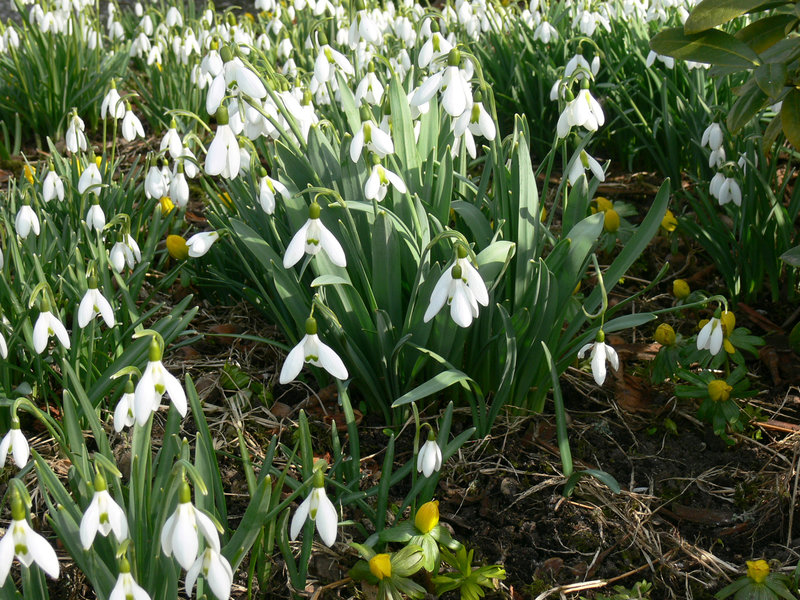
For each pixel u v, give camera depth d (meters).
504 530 0.55
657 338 0.64
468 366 0.62
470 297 0.48
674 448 0.62
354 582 0.51
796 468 0.58
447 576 0.50
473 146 0.60
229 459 0.60
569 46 1.07
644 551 0.54
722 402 0.60
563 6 1.16
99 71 1.17
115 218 0.63
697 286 0.79
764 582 0.48
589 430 0.63
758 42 0.63
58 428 0.56
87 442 0.61
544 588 0.51
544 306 0.58
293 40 1.13
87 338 0.62
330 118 0.78
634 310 0.76
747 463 0.60
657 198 0.61
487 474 0.59
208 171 0.52
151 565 0.41
